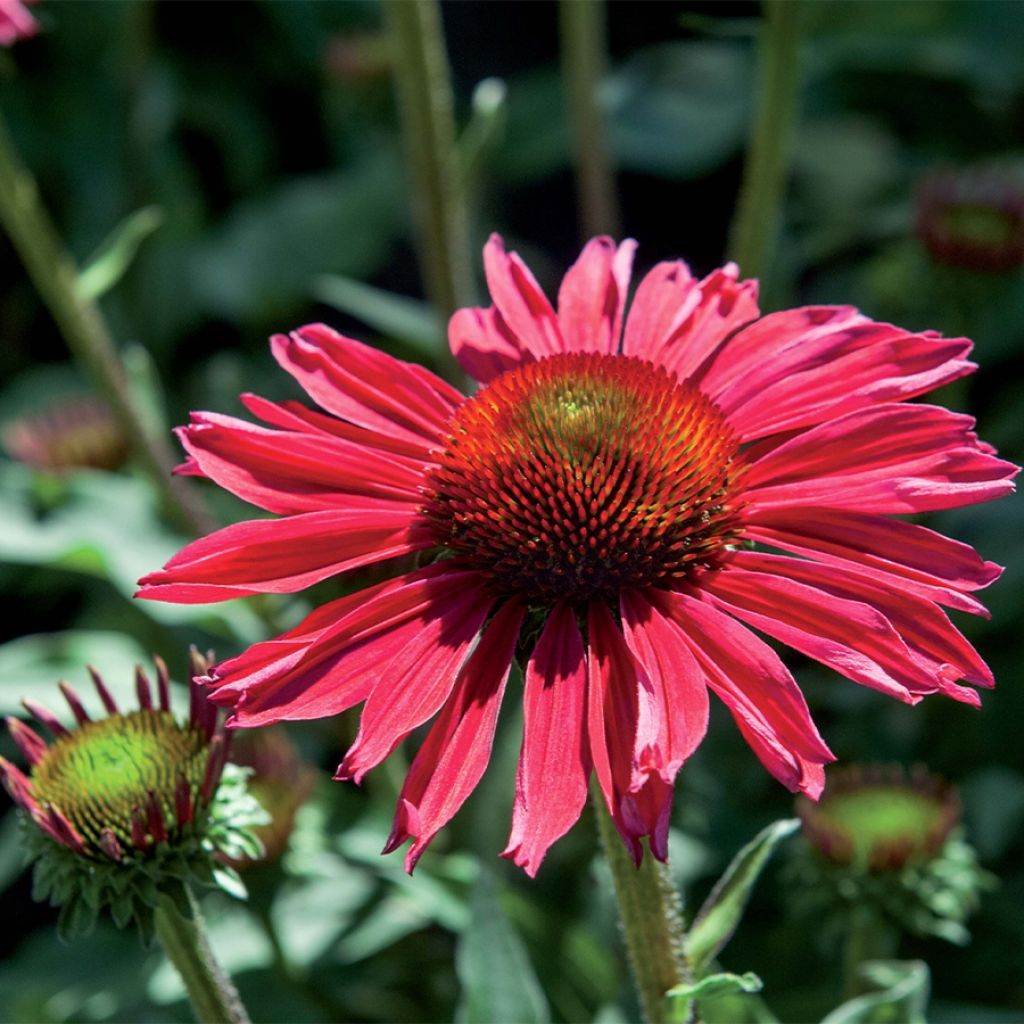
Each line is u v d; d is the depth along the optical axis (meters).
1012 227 0.51
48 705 0.47
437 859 0.47
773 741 0.30
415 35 0.48
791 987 0.48
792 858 0.44
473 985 0.38
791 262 0.72
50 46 0.86
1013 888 0.50
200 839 0.34
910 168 0.77
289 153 0.96
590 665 0.32
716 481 0.34
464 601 0.33
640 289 0.37
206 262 0.85
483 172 0.82
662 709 0.31
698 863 0.48
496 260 0.37
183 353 0.88
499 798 0.49
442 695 0.32
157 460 0.50
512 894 0.47
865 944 0.42
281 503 0.34
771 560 0.33
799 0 0.47
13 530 0.49
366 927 0.49
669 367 0.36
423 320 0.57
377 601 0.33
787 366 0.35
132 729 0.35
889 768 0.44
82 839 0.34
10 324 0.90
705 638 0.32
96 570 0.49
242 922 0.49
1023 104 0.78
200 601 0.33
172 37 0.92
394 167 0.87
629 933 0.33
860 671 0.31
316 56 0.94
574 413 0.34
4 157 0.49
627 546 0.33
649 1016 0.33
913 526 0.33
